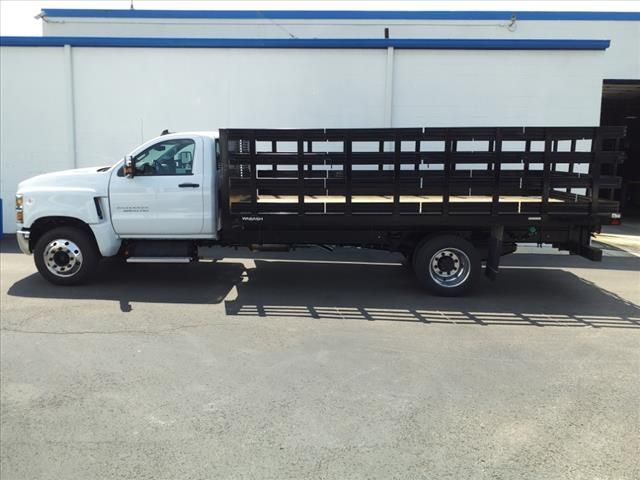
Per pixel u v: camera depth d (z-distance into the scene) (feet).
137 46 38.45
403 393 13.88
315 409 12.93
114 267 29.12
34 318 19.89
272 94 38.70
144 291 24.07
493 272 23.61
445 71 38.09
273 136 22.66
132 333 18.35
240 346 17.21
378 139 22.65
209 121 39.04
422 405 13.20
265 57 38.42
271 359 16.12
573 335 18.80
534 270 30.17
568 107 38.11
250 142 22.74
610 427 12.19
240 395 13.64
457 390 14.10
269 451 11.09
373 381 14.61
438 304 22.66
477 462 10.77
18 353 16.39
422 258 23.67
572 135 22.49
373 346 17.39
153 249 24.64
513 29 47.78
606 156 22.67
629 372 15.42
